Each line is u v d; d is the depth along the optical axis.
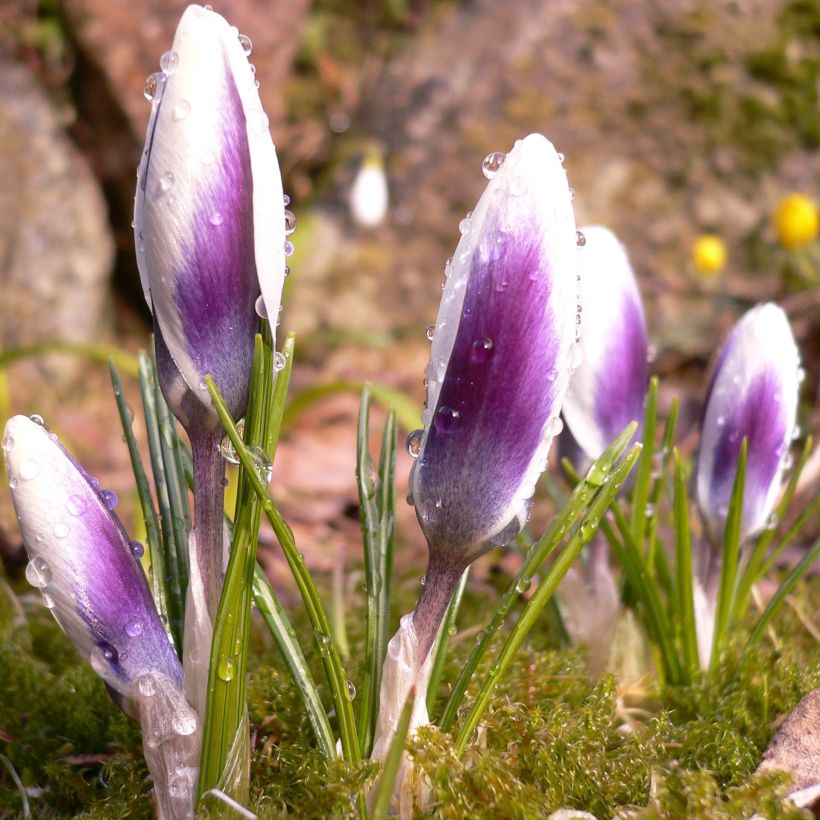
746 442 0.18
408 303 0.53
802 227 0.42
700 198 0.50
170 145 0.13
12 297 0.46
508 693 0.18
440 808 0.14
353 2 0.54
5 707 0.19
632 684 0.20
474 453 0.13
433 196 0.52
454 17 0.53
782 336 0.18
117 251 0.52
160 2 0.48
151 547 0.17
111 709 0.19
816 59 0.48
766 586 0.26
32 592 0.26
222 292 0.13
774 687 0.19
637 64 0.50
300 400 0.33
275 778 0.16
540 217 0.13
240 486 0.14
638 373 0.19
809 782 0.16
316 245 0.52
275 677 0.19
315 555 0.32
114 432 0.45
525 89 0.51
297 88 0.54
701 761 0.17
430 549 0.14
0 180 0.46
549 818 0.15
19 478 0.13
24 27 0.47
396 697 0.14
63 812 0.17
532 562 0.15
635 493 0.20
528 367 0.13
